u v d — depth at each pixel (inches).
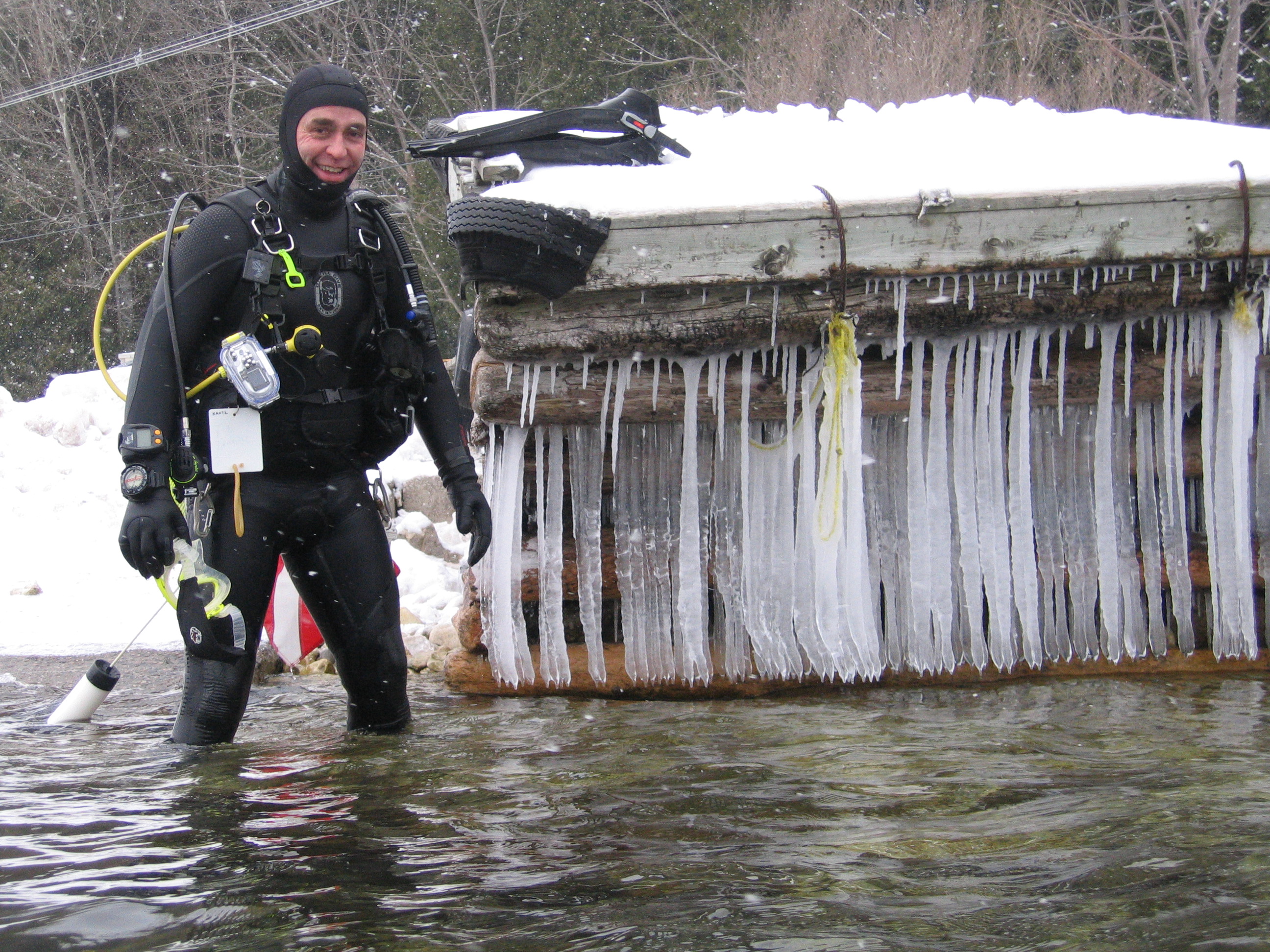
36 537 328.5
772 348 158.4
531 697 167.9
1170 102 1029.8
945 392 160.9
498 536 164.2
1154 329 162.2
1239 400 159.5
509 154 167.0
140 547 122.5
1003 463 165.3
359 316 132.8
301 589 139.5
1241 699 147.4
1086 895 72.3
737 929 68.4
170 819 95.1
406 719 141.1
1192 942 64.4
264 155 1274.6
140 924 70.9
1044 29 931.3
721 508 165.3
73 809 98.7
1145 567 168.9
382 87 1147.3
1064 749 117.1
